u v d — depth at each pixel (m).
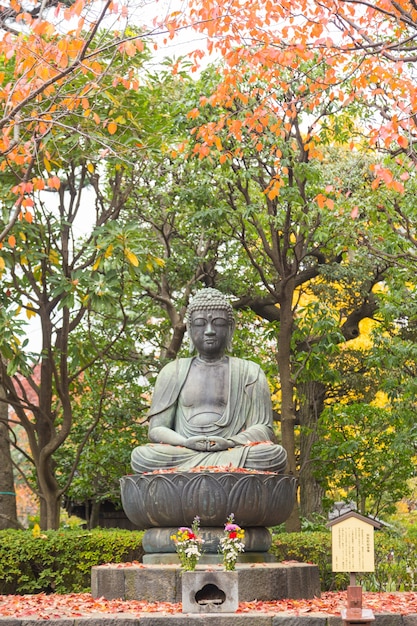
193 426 12.27
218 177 15.94
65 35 10.45
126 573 10.73
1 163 11.37
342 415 18.22
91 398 18.33
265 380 12.70
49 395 15.65
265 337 19.81
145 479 11.21
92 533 13.54
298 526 16.27
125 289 17.12
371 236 15.85
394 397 17.45
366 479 18.92
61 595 11.95
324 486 19.42
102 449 18.05
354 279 19.58
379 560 14.27
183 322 17.86
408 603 10.59
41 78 10.26
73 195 15.72
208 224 16.12
